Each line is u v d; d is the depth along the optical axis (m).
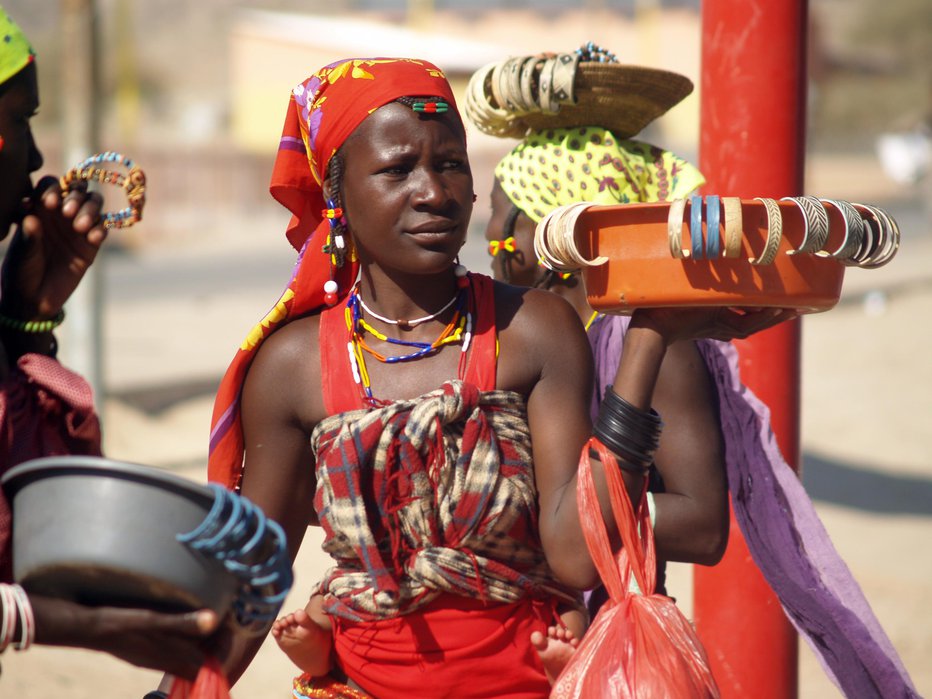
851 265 7.76
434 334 8.52
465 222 8.33
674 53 148.50
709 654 11.81
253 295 71.19
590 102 10.29
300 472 8.75
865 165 165.25
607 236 7.77
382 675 8.32
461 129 8.37
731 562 11.67
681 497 9.19
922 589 24.19
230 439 8.90
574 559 8.09
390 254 8.21
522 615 8.34
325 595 8.61
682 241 7.52
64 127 33.41
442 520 8.06
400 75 8.23
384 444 8.01
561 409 8.38
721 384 9.60
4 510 7.25
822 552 9.55
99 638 6.70
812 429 38.88
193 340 54.28
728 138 11.94
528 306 8.60
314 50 132.25
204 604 6.75
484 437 8.08
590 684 7.88
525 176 10.56
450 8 154.25
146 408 39.62
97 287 33.47
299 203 9.23
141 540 6.56
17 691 17.33
